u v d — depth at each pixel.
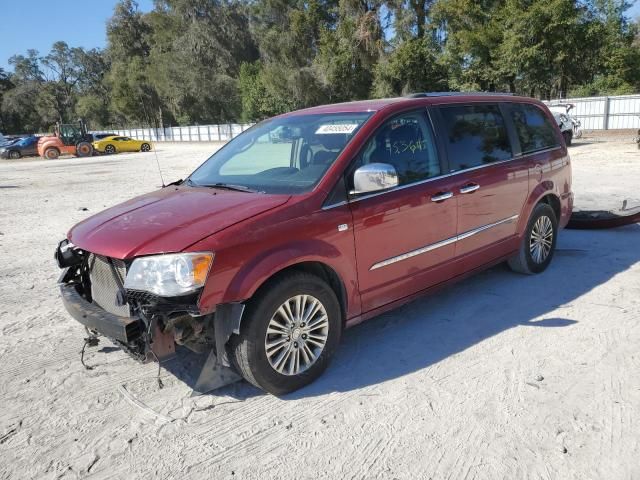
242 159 4.61
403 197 4.06
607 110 31.41
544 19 34.59
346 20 45.34
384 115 4.18
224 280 3.19
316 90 50.12
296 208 3.54
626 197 10.18
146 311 3.20
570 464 2.81
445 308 4.93
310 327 3.62
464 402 3.41
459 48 39.19
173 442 3.16
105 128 99.81
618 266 5.91
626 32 40.94
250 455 3.02
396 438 3.10
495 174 4.86
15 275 6.80
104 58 102.19
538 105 5.80
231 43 65.75
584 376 3.65
